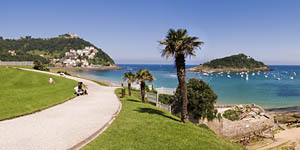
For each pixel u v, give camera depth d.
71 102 19.48
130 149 8.23
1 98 16.91
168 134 10.70
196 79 24.84
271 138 23.41
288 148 20.70
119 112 15.09
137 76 23.69
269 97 51.03
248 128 25.25
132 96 28.23
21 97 18.17
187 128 12.45
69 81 41.03
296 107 40.03
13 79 34.16
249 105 29.47
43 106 16.09
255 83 88.31
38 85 31.17
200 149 9.34
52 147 7.79
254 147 21.16
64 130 10.05
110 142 8.80
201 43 13.28
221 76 142.88
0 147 7.68
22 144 8.04
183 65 13.80
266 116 27.20
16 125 10.80
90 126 10.85
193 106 22.94
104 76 112.12
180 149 8.93
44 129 10.16
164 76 121.06
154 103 25.95
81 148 7.96
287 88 70.00
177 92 25.30
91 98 22.73
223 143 11.20
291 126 27.97
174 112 25.19
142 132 10.54
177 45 12.97
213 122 23.52
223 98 48.62
